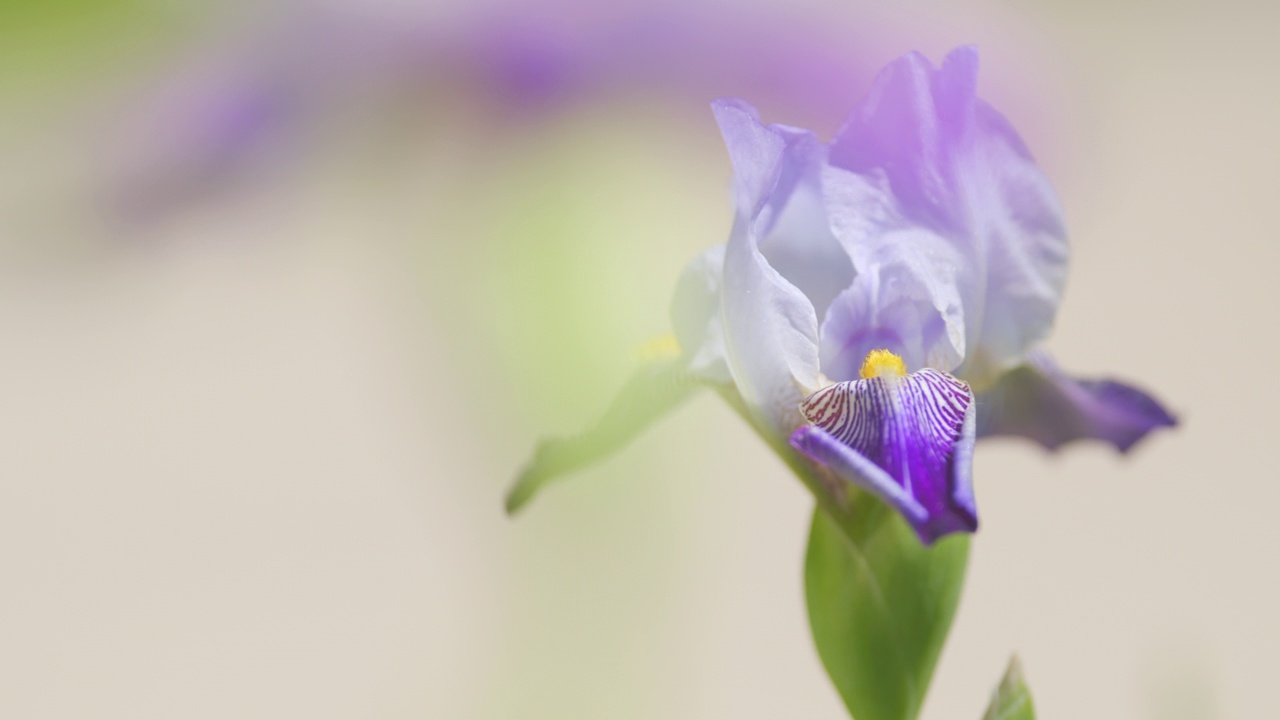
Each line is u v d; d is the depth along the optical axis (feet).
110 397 4.84
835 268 1.94
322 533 4.33
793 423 1.90
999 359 1.96
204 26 2.73
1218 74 5.91
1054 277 1.95
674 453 3.22
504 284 2.61
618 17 2.58
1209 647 3.80
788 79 2.61
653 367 2.00
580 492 3.08
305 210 2.82
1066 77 2.92
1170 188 5.63
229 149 2.76
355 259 3.43
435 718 3.38
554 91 2.61
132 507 4.47
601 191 2.60
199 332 4.99
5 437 4.69
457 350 2.73
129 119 2.73
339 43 2.68
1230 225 5.49
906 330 1.92
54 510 4.49
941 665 3.88
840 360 1.92
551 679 3.09
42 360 5.02
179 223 2.80
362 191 2.77
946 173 1.92
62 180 2.74
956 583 1.93
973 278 1.93
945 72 1.92
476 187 2.67
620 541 3.10
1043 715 3.60
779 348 1.90
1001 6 2.90
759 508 4.33
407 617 3.95
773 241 1.94
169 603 4.14
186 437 4.74
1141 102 5.75
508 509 2.02
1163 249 5.41
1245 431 4.76
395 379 3.53
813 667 3.80
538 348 2.56
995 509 4.59
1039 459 4.92
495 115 2.65
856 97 2.59
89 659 3.92
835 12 2.62
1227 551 4.29
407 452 4.17
